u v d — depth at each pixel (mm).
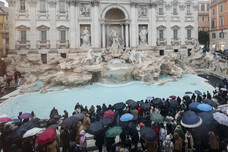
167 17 49531
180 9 50438
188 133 10219
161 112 15531
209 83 31344
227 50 52688
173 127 11430
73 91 28828
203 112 11906
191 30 51781
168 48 49938
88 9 44031
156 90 28219
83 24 44062
